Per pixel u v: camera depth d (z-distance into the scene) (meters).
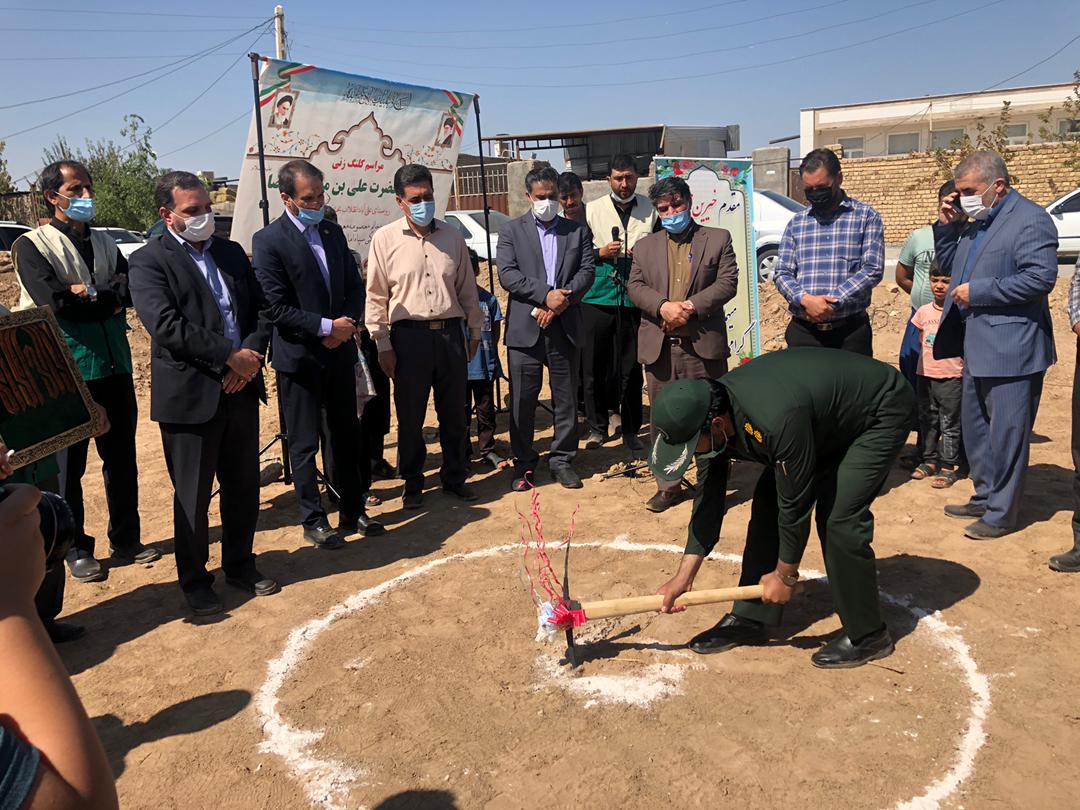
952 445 5.89
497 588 4.71
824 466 3.69
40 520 1.40
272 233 5.08
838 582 3.64
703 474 3.66
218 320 4.48
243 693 3.78
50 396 2.39
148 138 29.81
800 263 5.78
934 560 4.75
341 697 3.70
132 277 4.34
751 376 3.40
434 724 3.47
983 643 3.88
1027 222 4.56
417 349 5.77
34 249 4.86
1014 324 4.68
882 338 10.68
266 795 3.09
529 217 6.13
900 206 22.69
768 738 3.26
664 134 21.23
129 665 4.07
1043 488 5.74
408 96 6.96
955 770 3.04
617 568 4.90
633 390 7.32
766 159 20.06
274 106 6.18
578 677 3.76
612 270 7.02
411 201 5.57
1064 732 3.22
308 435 5.34
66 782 1.08
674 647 3.98
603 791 3.01
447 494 6.30
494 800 3.00
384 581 4.88
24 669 1.13
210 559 5.33
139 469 7.46
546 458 7.20
